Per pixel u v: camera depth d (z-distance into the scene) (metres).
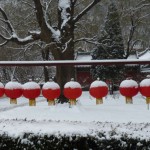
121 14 23.83
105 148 3.57
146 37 25.84
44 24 11.36
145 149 3.50
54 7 18.69
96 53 25.17
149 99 5.29
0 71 25.42
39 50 20.16
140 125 3.95
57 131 3.71
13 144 3.77
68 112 6.13
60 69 10.80
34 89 5.33
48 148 3.69
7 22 12.30
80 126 3.92
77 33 19.67
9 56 22.11
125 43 27.91
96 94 5.21
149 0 22.02
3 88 5.54
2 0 17.95
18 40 11.95
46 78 20.48
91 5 11.63
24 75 25.11
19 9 19.28
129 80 5.24
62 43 11.44
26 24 19.03
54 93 5.29
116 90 24.42
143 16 22.95
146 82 5.14
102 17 25.19
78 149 3.63
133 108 5.78
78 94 5.27
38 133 3.74
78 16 11.69
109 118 5.07
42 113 6.29
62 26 11.48
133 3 22.78
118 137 3.56
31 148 3.73
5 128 3.91
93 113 5.62
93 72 26.80
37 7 11.32
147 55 30.17
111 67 25.81
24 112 6.53
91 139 3.61
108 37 24.17
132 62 5.38
